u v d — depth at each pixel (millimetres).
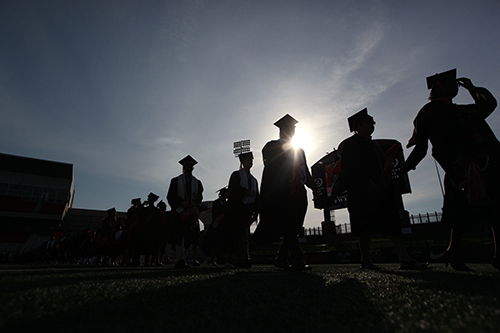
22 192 54750
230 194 5504
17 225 52781
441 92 3270
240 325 855
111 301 1172
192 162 6328
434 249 14086
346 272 2914
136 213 8750
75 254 17266
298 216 3949
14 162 56469
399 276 2268
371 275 2414
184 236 5754
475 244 10562
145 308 1063
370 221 3654
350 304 1141
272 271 3348
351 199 3844
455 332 752
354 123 4227
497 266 2805
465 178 2939
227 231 5574
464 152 2881
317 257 18312
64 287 1468
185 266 5691
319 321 900
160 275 2512
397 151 3918
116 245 10891
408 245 15766
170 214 6125
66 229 55500
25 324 832
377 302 1171
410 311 1005
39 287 1444
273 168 4031
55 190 57719
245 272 3107
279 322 888
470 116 2982
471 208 2951
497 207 2744
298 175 3920
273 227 3816
